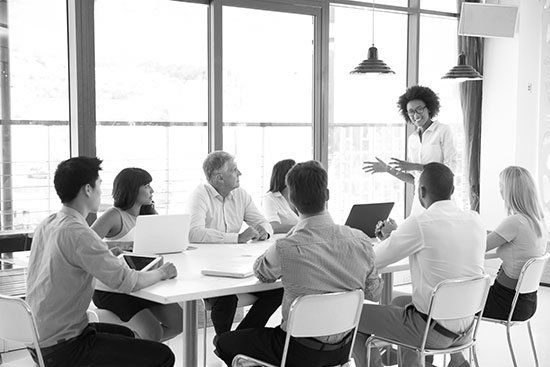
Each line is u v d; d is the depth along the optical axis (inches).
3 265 182.4
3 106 183.9
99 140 200.2
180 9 213.6
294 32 237.6
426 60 280.5
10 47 183.5
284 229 186.1
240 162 229.8
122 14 201.3
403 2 270.4
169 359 118.6
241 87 226.8
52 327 112.5
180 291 115.6
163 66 211.5
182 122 217.3
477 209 291.1
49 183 192.9
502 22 245.8
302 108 242.7
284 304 117.6
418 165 204.7
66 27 191.3
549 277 265.7
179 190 219.0
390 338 134.9
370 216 170.2
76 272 113.3
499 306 154.2
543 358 186.9
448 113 286.5
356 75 204.2
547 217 267.3
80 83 191.0
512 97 279.7
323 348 117.3
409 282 277.0
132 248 152.7
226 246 162.7
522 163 274.8
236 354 121.3
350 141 262.7
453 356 157.1
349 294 114.7
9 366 114.6
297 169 117.6
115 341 116.7
